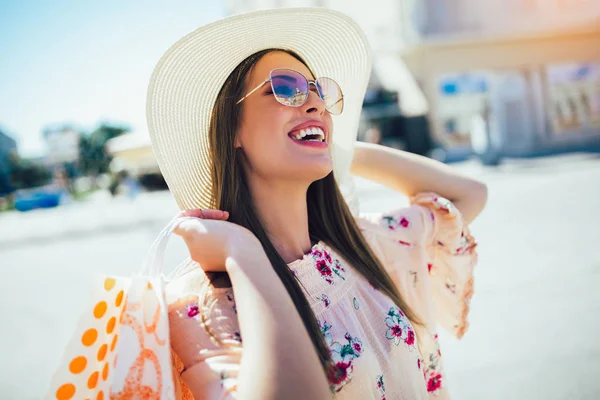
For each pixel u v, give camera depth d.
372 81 20.70
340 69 1.58
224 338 1.00
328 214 1.41
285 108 1.23
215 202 1.30
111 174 27.52
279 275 1.14
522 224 7.02
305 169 1.22
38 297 6.51
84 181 50.66
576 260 5.02
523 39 20.66
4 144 53.94
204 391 0.95
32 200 29.94
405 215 1.56
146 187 26.03
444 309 1.60
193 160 1.38
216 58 1.28
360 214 1.66
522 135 21.09
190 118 1.35
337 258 1.33
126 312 1.00
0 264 10.12
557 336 3.45
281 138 1.23
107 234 12.50
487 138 16.44
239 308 0.91
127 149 15.45
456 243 1.53
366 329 1.20
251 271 0.94
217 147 1.28
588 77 21.19
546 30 20.47
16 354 4.36
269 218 1.28
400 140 20.89
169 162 1.32
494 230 6.84
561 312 3.83
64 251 10.73
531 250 5.60
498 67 20.81
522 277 4.71
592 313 3.74
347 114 1.60
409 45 20.61
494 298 4.28
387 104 20.77
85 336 0.98
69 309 5.73
